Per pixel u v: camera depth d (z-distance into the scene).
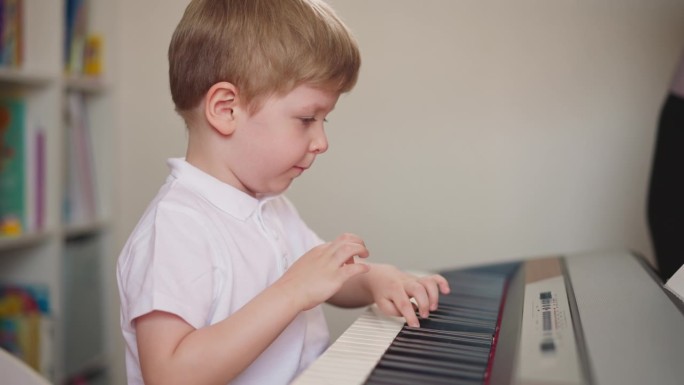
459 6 1.76
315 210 1.87
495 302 0.96
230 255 0.85
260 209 0.92
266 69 0.85
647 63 1.67
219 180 0.90
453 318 0.85
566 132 1.73
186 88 0.91
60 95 1.68
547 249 1.76
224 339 0.71
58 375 1.68
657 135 1.38
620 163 1.70
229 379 0.72
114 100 1.94
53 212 1.68
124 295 0.81
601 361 0.54
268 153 0.88
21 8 1.65
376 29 1.81
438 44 1.78
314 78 0.86
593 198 1.72
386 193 1.83
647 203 1.40
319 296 0.75
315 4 0.91
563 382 0.50
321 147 0.90
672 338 0.59
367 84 1.82
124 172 1.97
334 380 0.58
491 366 0.62
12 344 1.66
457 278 1.14
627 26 1.67
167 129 1.94
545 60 1.72
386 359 0.65
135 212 1.97
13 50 1.61
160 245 0.79
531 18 1.72
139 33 1.94
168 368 0.71
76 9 1.79
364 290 0.96
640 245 1.70
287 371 0.89
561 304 0.77
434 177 1.81
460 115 1.78
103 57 1.92
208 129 0.90
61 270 1.71
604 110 1.70
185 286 0.76
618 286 0.83
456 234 1.80
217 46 0.87
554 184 1.74
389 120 1.82
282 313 0.73
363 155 1.84
